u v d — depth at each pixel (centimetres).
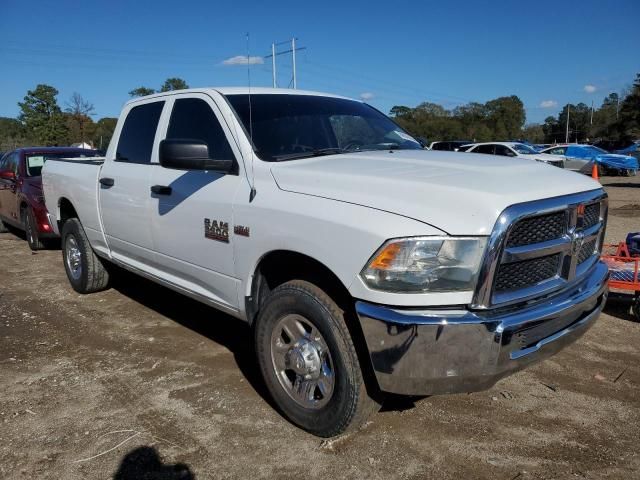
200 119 408
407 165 328
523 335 272
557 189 297
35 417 347
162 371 412
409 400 366
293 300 312
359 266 275
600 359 433
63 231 628
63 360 435
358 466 296
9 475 289
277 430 330
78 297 607
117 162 502
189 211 392
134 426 335
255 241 335
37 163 948
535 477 287
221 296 385
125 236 487
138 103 494
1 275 726
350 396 294
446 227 262
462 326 258
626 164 2548
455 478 286
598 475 289
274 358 335
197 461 301
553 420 343
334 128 418
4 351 455
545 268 295
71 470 293
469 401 367
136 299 594
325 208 296
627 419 345
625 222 1150
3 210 1038
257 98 405
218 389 383
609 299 527
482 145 2327
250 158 356
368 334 273
